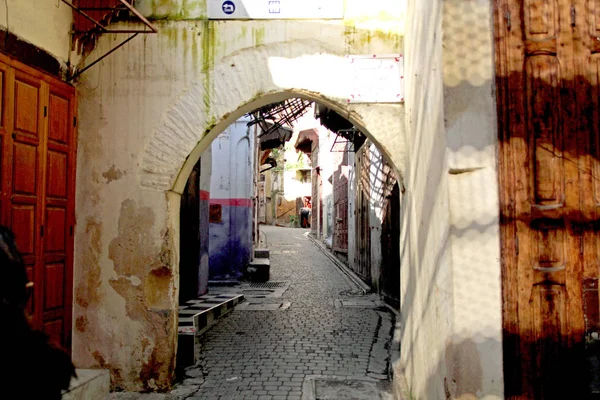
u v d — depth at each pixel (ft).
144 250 14.90
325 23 14.94
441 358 9.30
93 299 14.89
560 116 8.84
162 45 15.16
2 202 11.93
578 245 8.71
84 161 15.14
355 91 14.69
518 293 8.66
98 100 15.20
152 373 14.71
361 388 15.03
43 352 4.87
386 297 29.71
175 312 15.33
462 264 8.65
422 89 11.09
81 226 15.05
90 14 14.87
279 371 16.84
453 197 8.73
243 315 26.99
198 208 29.63
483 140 8.79
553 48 8.93
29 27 12.99
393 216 27.63
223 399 14.17
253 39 15.02
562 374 8.57
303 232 108.68
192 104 15.06
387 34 14.83
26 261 12.72
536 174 8.79
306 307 29.37
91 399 13.51
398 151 14.49
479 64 8.90
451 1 8.98
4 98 12.05
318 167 85.71
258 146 54.34
